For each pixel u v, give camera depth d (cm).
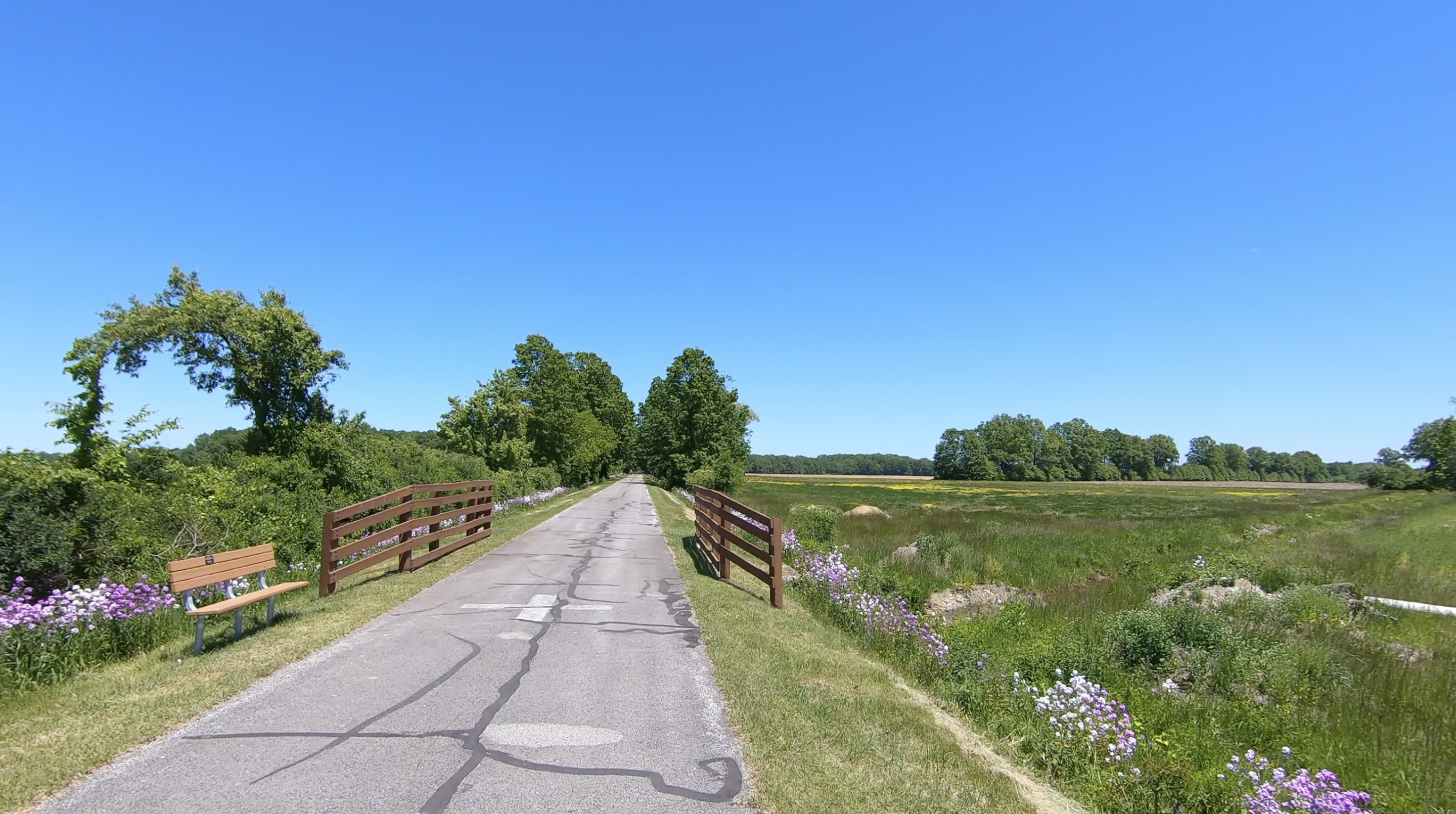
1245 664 981
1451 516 3388
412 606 843
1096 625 1174
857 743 497
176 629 698
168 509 1012
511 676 583
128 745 417
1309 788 559
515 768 407
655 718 503
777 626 864
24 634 567
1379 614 1352
